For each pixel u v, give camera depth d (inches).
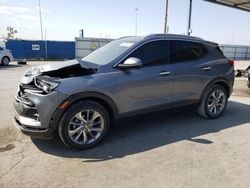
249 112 246.4
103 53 187.8
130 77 168.1
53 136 151.9
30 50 1269.7
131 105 172.2
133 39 188.5
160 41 186.7
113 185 120.6
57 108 145.3
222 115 234.1
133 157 149.0
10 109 242.4
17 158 144.8
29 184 120.3
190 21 555.8
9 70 634.2
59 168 135.2
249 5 576.4
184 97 198.8
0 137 173.3
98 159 146.0
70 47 1353.3
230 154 154.5
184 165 140.2
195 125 204.8
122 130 191.2
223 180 126.3
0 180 123.1
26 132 150.5
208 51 215.2
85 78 154.0
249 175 131.3
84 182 122.8
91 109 155.6
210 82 212.1
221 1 548.4
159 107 186.2
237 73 456.1
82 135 157.1
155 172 132.6
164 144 167.6
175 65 190.9
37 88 150.9
